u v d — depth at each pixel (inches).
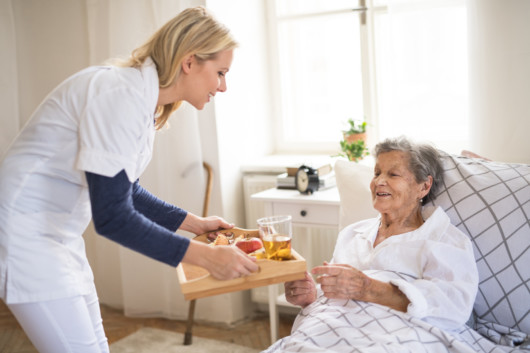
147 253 53.0
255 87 128.6
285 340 61.7
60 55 129.8
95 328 65.4
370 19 116.4
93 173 52.5
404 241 65.6
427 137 105.0
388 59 105.5
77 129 55.7
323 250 116.3
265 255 58.4
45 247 57.6
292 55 134.0
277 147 137.1
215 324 122.0
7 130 128.8
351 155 108.7
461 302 59.8
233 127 120.7
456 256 62.5
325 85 132.1
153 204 68.8
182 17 57.7
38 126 56.8
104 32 120.9
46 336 58.6
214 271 52.7
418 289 60.0
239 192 123.6
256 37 127.9
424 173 66.4
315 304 65.7
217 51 57.5
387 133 108.8
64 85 56.9
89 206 62.3
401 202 66.6
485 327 64.6
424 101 104.3
